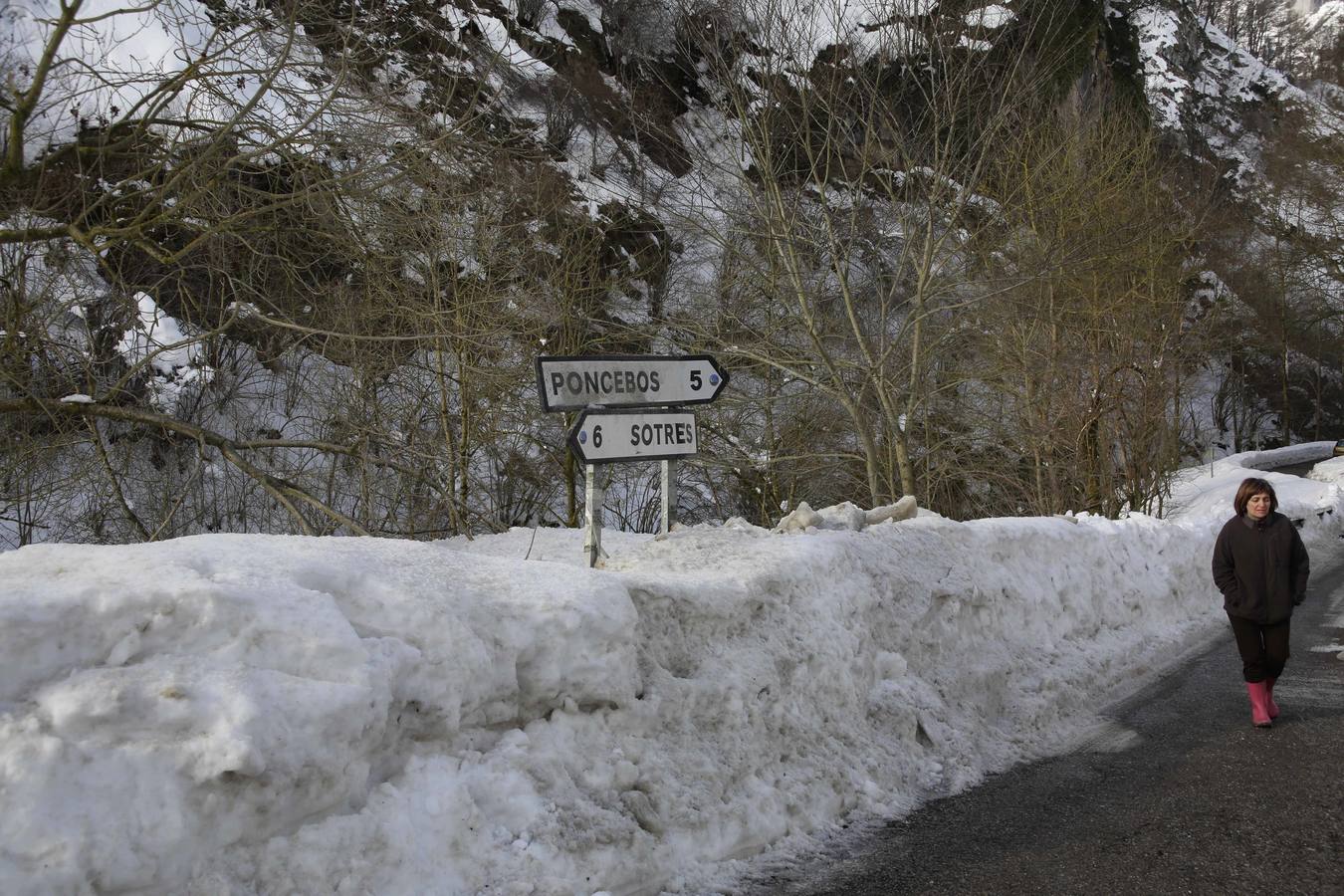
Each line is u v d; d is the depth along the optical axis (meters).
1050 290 18.53
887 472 20.25
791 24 17.52
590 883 3.54
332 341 13.48
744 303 19.92
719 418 20.69
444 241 13.58
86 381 11.05
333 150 9.98
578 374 5.56
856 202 17.55
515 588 4.03
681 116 22.48
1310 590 13.84
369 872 3.08
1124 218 19.30
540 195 17.22
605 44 25.05
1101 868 4.14
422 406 15.34
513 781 3.60
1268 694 6.59
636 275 20.45
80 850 2.53
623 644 4.08
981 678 6.41
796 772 4.67
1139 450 20.14
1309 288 49.97
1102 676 7.70
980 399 21.08
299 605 3.24
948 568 6.75
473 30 13.89
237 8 10.02
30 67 9.09
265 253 11.05
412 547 4.43
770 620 5.03
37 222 9.55
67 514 12.49
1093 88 22.38
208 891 2.74
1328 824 4.62
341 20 10.60
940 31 17.44
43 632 2.85
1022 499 20.83
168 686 2.86
